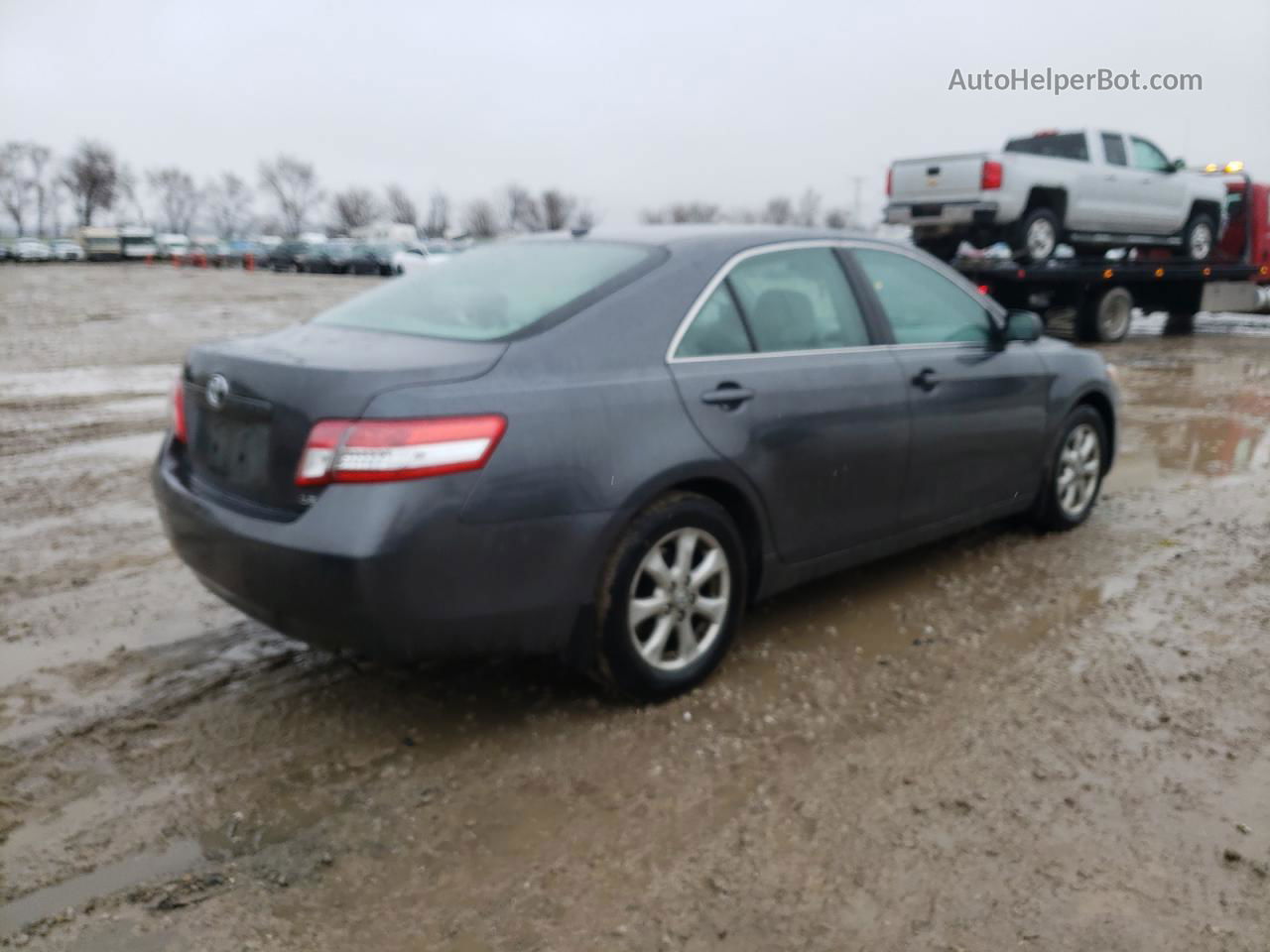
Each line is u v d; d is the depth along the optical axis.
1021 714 3.31
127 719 3.30
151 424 8.41
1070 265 13.95
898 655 3.78
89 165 102.94
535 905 2.42
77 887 2.48
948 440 4.27
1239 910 2.37
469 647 2.97
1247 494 6.07
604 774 2.98
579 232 3.97
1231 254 17.23
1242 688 3.47
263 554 2.88
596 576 3.12
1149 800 2.81
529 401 2.97
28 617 4.14
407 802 2.84
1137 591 4.41
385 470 2.77
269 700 3.44
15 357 13.21
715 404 3.39
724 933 2.31
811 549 3.82
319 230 109.56
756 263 3.74
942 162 13.49
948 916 2.36
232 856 2.61
